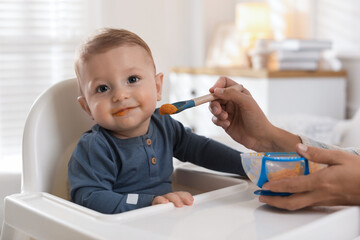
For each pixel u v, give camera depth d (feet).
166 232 1.70
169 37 11.24
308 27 9.66
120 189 2.65
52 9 9.82
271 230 1.73
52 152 2.69
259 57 9.21
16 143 9.59
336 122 6.41
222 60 10.68
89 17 10.13
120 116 2.51
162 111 2.37
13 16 9.50
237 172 2.82
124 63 2.53
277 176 2.06
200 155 2.97
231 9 11.57
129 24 10.46
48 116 2.71
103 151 2.54
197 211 2.00
